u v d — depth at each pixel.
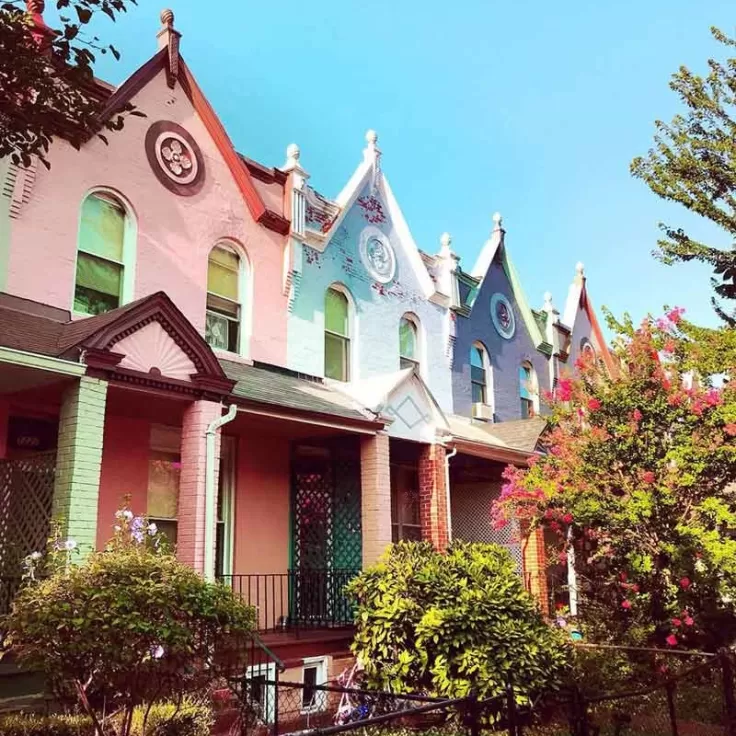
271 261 12.91
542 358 20.44
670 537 10.83
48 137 5.83
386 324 15.17
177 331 8.95
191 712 7.21
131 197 10.84
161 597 5.88
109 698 6.08
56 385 8.25
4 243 9.20
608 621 11.44
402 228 16.23
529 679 8.50
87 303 10.19
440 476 12.88
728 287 10.89
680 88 11.11
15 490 8.49
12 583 7.95
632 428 11.07
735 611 11.00
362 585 9.86
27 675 7.18
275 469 12.29
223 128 12.41
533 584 14.08
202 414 9.16
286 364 12.75
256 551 11.72
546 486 11.49
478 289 18.34
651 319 12.13
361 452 11.83
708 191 11.03
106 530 9.84
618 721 8.69
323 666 10.40
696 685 10.16
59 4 5.41
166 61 11.73
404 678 8.95
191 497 8.98
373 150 15.68
